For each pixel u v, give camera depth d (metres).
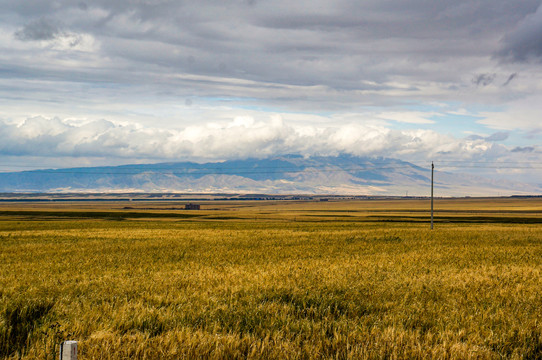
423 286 17.09
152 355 9.29
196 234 62.75
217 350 9.37
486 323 11.84
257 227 85.44
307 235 59.53
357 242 47.12
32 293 15.12
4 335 10.08
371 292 15.75
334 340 10.06
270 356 9.31
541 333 10.84
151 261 29.12
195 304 13.64
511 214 157.62
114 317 11.71
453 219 119.94
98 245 43.44
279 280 18.44
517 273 21.86
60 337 9.89
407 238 53.44
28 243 45.94
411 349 9.67
